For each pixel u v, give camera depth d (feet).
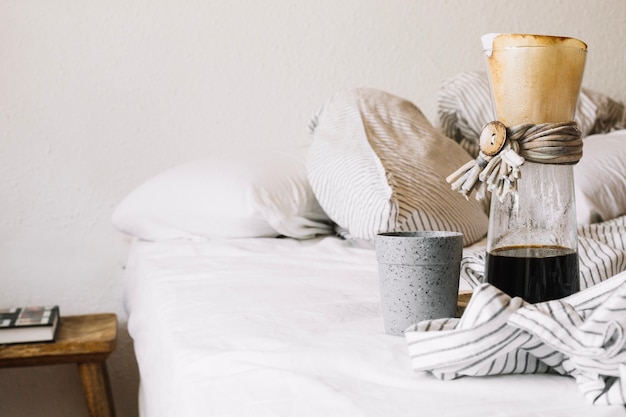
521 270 2.07
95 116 6.05
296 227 4.75
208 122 6.29
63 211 6.04
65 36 5.95
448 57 6.79
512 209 2.10
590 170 4.74
